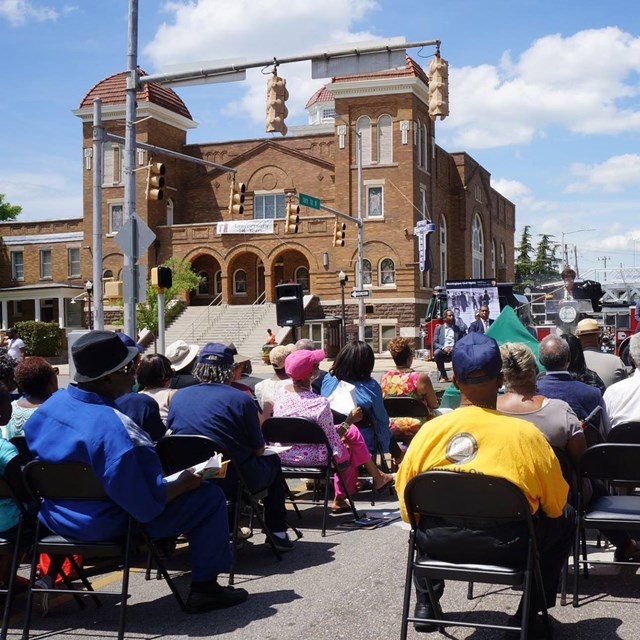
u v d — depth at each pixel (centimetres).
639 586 520
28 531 496
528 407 489
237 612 496
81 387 471
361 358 796
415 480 386
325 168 4828
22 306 5203
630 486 558
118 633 453
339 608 493
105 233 4794
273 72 1478
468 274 5141
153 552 485
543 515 406
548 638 416
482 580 384
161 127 4838
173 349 838
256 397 832
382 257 4369
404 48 1395
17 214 6044
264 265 4588
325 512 685
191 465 575
